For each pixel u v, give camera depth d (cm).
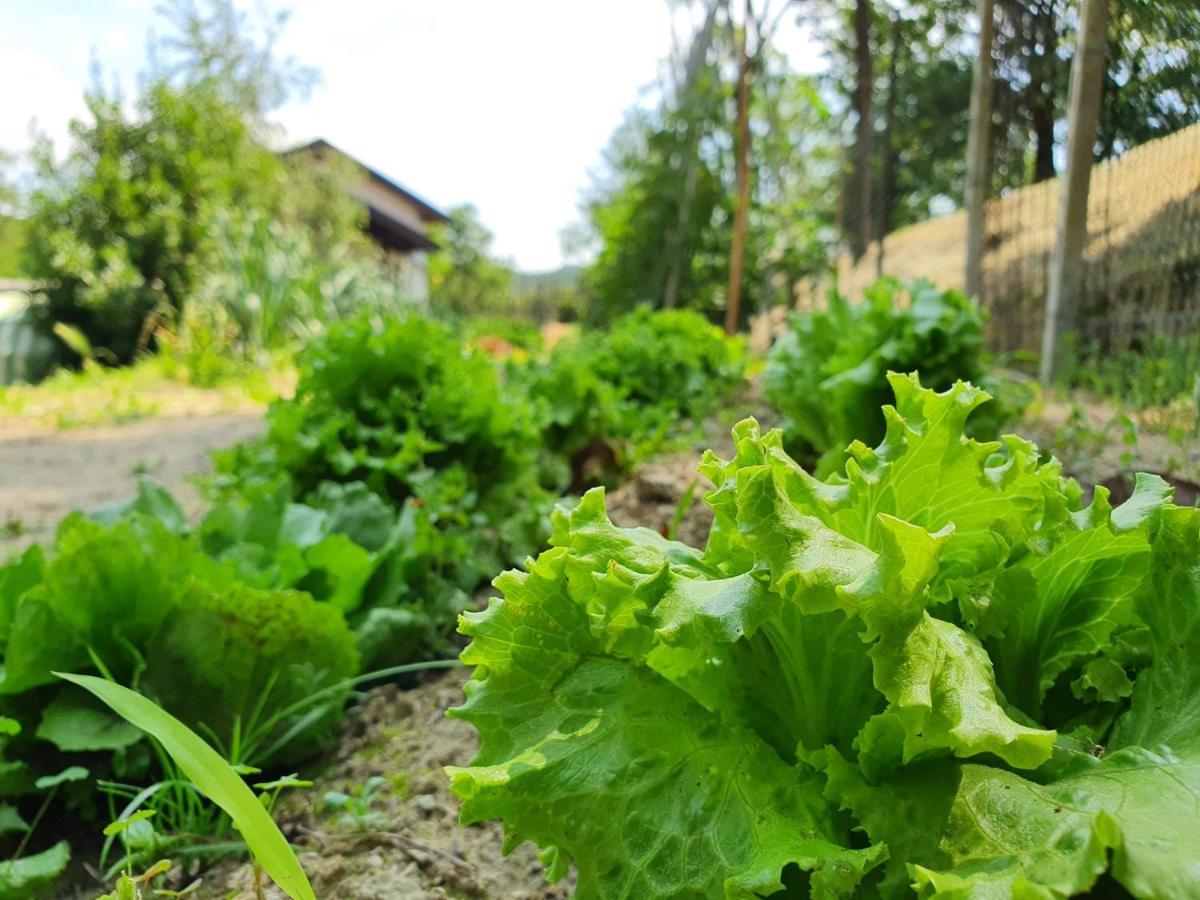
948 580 128
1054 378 486
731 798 115
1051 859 94
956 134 750
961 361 385
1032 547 122
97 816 216
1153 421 396
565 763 122
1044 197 535
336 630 231
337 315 1505
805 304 1350
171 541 237
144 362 1507
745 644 127
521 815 121
